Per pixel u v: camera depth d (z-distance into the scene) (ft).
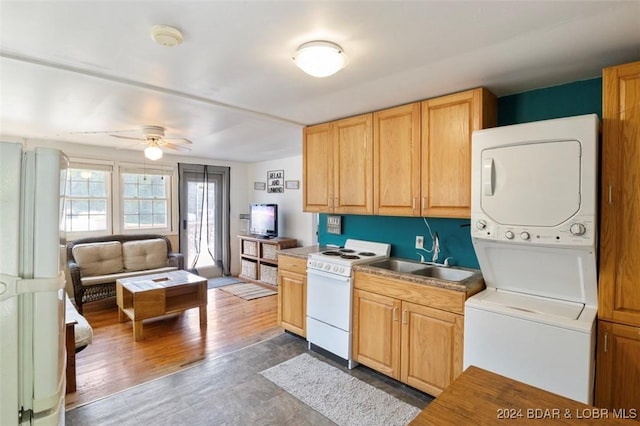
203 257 19.80
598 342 5.80
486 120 7.64
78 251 14.17
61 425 3.43
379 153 9.34
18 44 5.66
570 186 5.59
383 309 8.32
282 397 7.79
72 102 8.74
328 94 8.16
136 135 12.70
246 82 7.38
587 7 4.52
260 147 15.75
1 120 10.60
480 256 7.04
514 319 6.04
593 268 5.76
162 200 18.15
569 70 6.66
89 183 15.70
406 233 10.00
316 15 4.76
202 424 6.84
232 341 10.98
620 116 5.50
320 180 10.96
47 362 3.13
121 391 8.00
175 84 7.51
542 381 5.79
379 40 5.49
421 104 8.45
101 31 5.22
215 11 4.65
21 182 2.95
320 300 9.77
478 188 6.59
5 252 2.90
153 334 11.53
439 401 3.34
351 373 8.88
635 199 5.43
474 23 4.97
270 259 17.90
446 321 7.16
